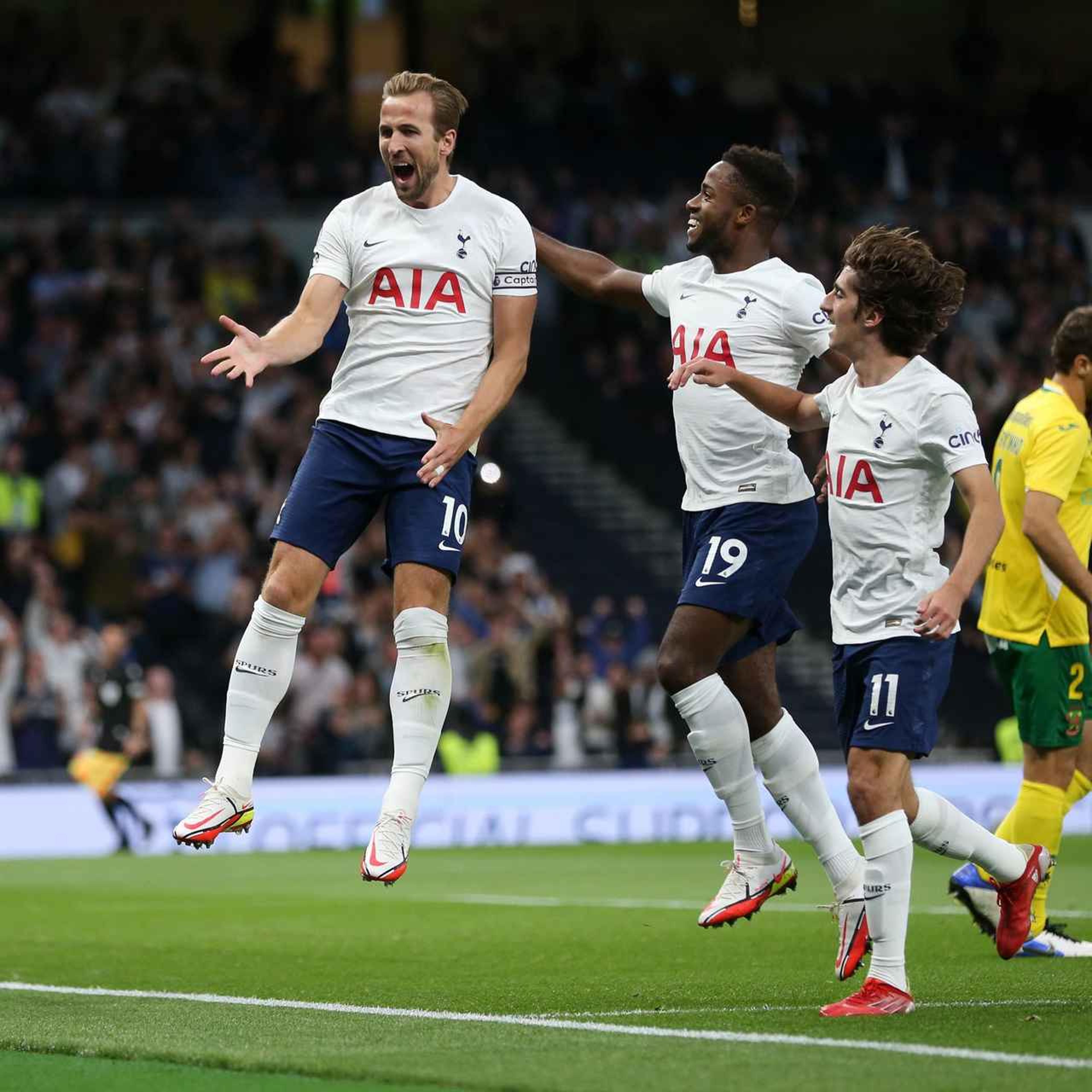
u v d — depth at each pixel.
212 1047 9.30
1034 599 13.52
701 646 11.80
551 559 39.00
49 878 22.98
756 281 12.12
